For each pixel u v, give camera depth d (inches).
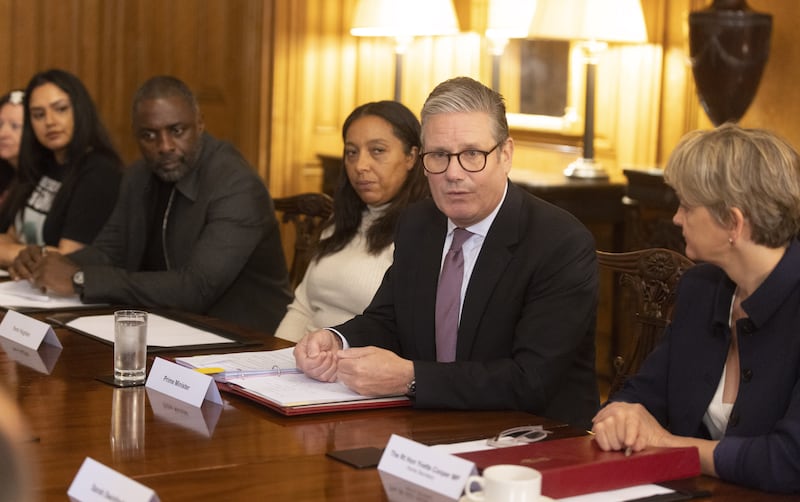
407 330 111.6
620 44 227.9
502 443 83.4
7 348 116.7
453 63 266.1
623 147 232.7
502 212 108.7
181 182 163.5
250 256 166.6
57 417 89.4
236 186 161.2
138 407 93.5
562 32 216.4
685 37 218.1
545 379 101.3
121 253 173.6
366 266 139.5
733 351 89.7
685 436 90.6
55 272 146.6
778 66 201.6
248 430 87.0
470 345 107.3
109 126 286.8
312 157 279.4
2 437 28.7
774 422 83.4
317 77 277.4
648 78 225.9
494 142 104.7
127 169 175.3
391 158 138.5
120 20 284.8
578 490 71.3
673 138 223.6
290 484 73.3
